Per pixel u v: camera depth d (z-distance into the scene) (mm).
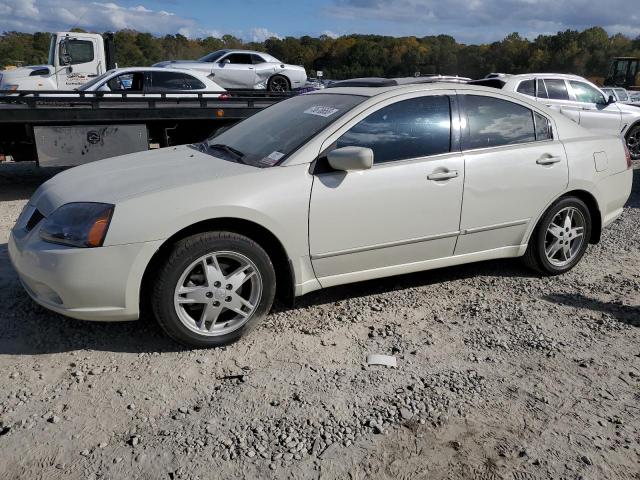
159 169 3629
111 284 3066
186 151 4199
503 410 2840
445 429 2686
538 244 4488
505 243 4348
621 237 5953
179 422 2684
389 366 3213
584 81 10648
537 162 4285
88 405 2791
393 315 3898
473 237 4141
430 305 4078
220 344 3365
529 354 3398
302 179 3457
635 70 31750
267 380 3053
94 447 2500
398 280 4531
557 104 10203
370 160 3418
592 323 3830
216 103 8578
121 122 7836
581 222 4676
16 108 7152
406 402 2883
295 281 3562
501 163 4121
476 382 3082
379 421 2723
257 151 3795
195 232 3248
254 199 3299
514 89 9906
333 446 2545
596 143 4672
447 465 2451
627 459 2514
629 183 4988
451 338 3582
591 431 2695
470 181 3994
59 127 7504
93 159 7781
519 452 2543
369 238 3709
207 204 3178
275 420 2713
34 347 3312
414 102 3900
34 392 2879
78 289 3051
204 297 3271
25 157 7852
